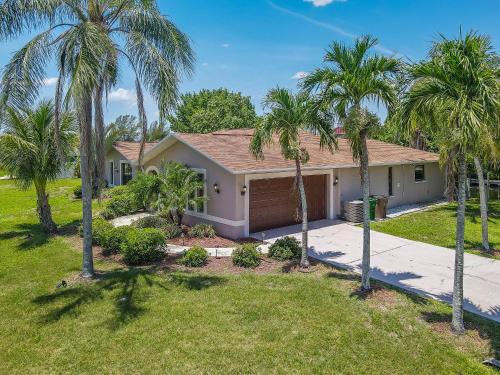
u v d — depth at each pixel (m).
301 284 9.41
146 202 15.15
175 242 13.45
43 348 6.61
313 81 8.68
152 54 9.74
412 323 7.40
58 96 9.50
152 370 5.95
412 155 22.31
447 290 9.17
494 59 6.63
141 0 9.96
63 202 23.88
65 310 8.05
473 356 6.34
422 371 5.93
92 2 9.67
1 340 6.90
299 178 10.60
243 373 5.87
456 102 6.40
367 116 8.19
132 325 7.35
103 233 12.61
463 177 6.93
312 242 13.66
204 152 14.19
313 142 20.31
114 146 30.89
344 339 6.80
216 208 14.63
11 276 10.26
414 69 7.01
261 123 10.25
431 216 18.45
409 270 10.66
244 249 11.20
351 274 10.25
